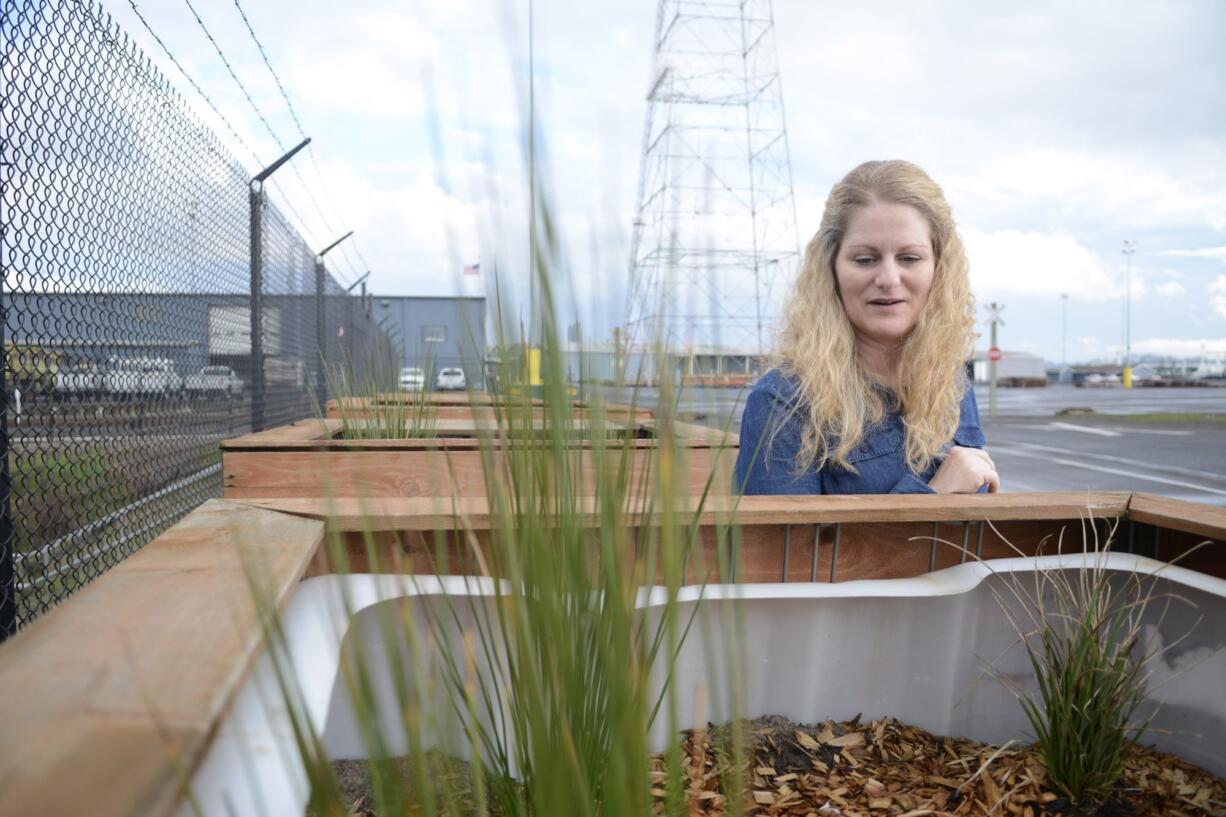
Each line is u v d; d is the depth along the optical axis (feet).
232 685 1.24
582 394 1.65
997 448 40.50
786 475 4.82
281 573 2.12
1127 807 2.96
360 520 3.11
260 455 7.52
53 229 6.19
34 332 5.91
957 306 4.96
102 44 7.22
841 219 5.00
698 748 1.96
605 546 1.60
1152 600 3.43
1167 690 3.34
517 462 1.88
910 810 2.91
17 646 1.42
